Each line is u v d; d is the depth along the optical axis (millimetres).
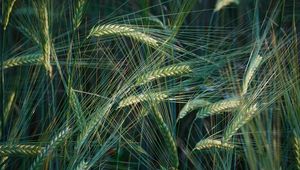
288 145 1025
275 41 1072
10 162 1075
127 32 993
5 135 1069
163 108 1042
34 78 1089
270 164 959
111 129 1071
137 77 1006
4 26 993
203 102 1010
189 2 1035
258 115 969
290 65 1029
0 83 1009
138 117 1021
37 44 1070
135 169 1087
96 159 984
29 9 1055
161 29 1089
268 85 1000
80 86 1048
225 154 1015
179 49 1048
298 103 979
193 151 1087
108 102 992
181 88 1030
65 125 992
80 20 986
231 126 971
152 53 1021
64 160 998
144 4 1081
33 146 994
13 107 1063
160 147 1055
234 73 1083
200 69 1050
